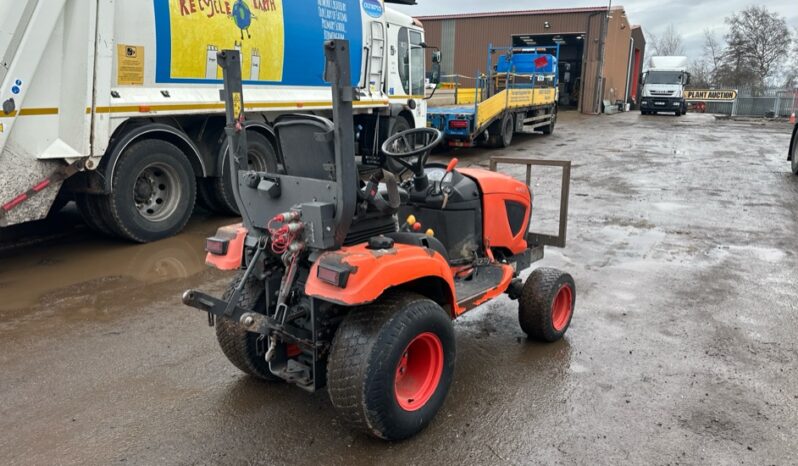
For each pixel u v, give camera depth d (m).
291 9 8.10
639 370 3.78
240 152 3.16
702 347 4.12
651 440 3.02
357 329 2.76
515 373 3.72
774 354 4.02
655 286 5.39
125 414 3.24
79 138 5.78
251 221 3.15
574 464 2.82
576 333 4.36
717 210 8.66
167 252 6.35
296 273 3.00
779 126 25.05
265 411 3.28
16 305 4.82
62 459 2.85
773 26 55.53
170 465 2.81
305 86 8.66
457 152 15.70
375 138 10.78
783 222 7.94
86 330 4.35
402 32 10.97
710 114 34.62
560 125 24.73
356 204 2.88
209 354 3.98
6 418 3.20
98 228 6.59
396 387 2.97
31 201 5.64
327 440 3.01
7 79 5.24
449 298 3.27
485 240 4.18
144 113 6.40
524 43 34.78
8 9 5.15
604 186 10.59
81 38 5.63
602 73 32.16
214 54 7.12
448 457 2.87
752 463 2.84
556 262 6.11
